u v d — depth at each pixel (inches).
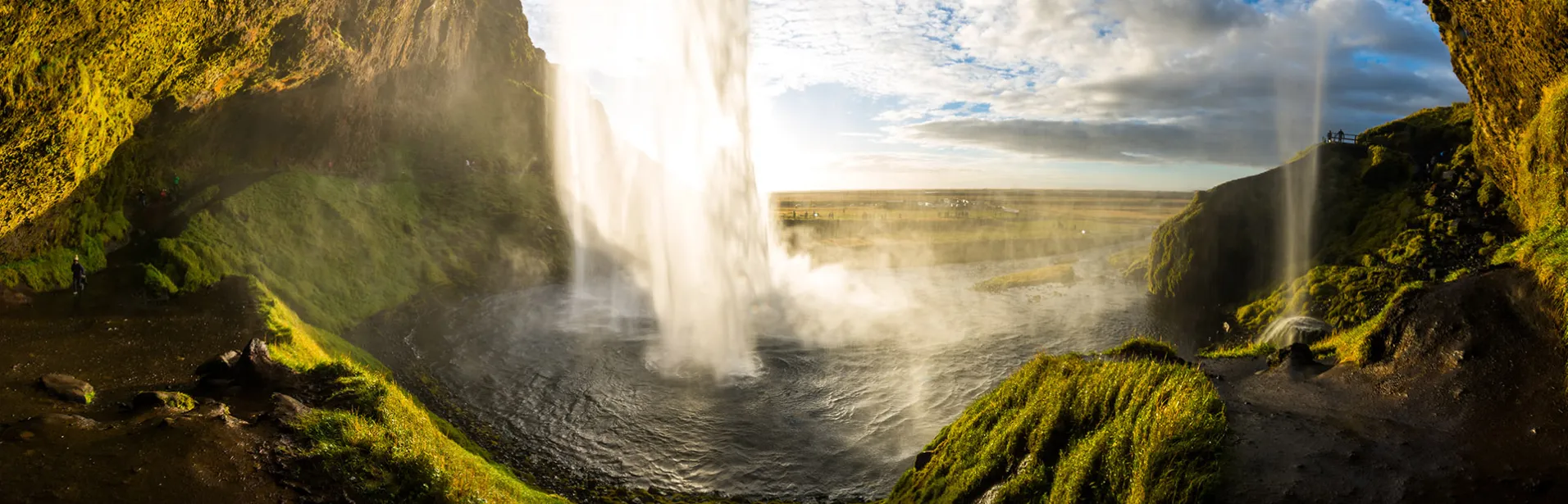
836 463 796.0
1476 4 776.3
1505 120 856.9
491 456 802.2
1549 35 666.2
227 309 938.7
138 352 732.7
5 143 701.9
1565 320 364.2
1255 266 1536.7
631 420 920.3
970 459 485.1
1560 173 692.1
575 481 752.3
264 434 483.8
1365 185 1496.1
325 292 1272.1
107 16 740.7
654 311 1533.0
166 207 1194.0
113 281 964.6
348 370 655.8
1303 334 762.2
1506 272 424.5
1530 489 279.0
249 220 1267.2
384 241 1524.4
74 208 981.2
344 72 1423.5
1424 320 424.8
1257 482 315.0
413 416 652.1
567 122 2401.6
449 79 1998.0
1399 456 319.3
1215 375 505.4
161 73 959.6
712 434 880.3
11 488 375.9
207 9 928.9
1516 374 357.4
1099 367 456.4
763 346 1288.1
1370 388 408.5
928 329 1444.4
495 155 2027.6
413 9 1605.6
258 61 1139.3
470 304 1494.8
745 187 1675.7
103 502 377.7
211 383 606.2
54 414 500.7
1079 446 400.2
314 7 1196.5
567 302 1589.6
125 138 964.0
